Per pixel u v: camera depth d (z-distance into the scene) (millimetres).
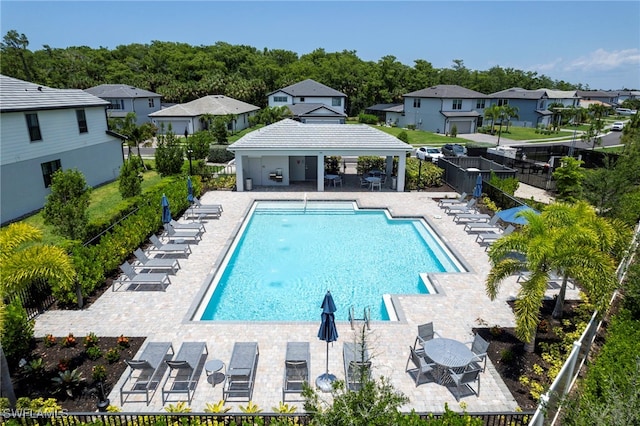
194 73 90375
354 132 27953
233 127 58469
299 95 69188
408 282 15977
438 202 25438
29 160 23000
